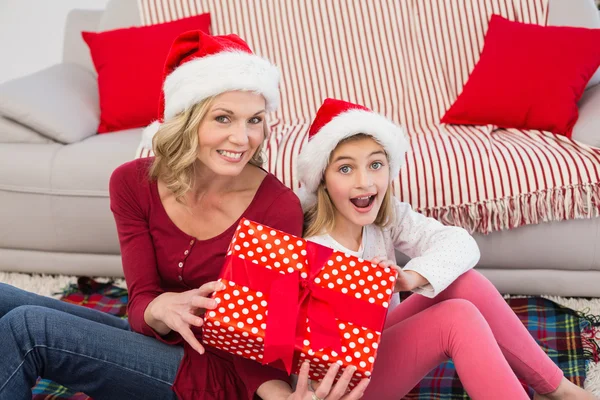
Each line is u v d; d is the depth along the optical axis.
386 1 2.67
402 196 2.12
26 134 2.39
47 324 1.30
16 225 2.32
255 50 2.70
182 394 1.33
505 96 2.40
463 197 2.10
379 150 1.53
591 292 2.19
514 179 2.08
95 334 1.33
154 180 1.47
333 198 1.56
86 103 2.60
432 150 2.20
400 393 1.45
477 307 1.51
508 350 1.49
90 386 1.36
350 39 2.68
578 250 2.14
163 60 2.55
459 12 2.63
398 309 1.62
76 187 2.26
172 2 2.71
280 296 1.23
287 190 1.50
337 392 1.21
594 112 2.28
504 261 2.17
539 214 2.09
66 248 2.34
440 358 1.40
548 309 2.12
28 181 2.27
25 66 3.93
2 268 2.40
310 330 1.23
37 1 4.18
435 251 1.51
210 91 1.32
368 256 1.63
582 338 1.98
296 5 2.69
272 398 1.29
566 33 2.42
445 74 2.63
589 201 2.06
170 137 1.37
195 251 1.44
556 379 1.50
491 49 2.50
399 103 2.64
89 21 2.89
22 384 1.29
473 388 1.32
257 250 1.30
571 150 2.14
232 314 1.22
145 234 1.48
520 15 2.62
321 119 1.60
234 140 1.34
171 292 1.39
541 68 2.37
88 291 2.28
